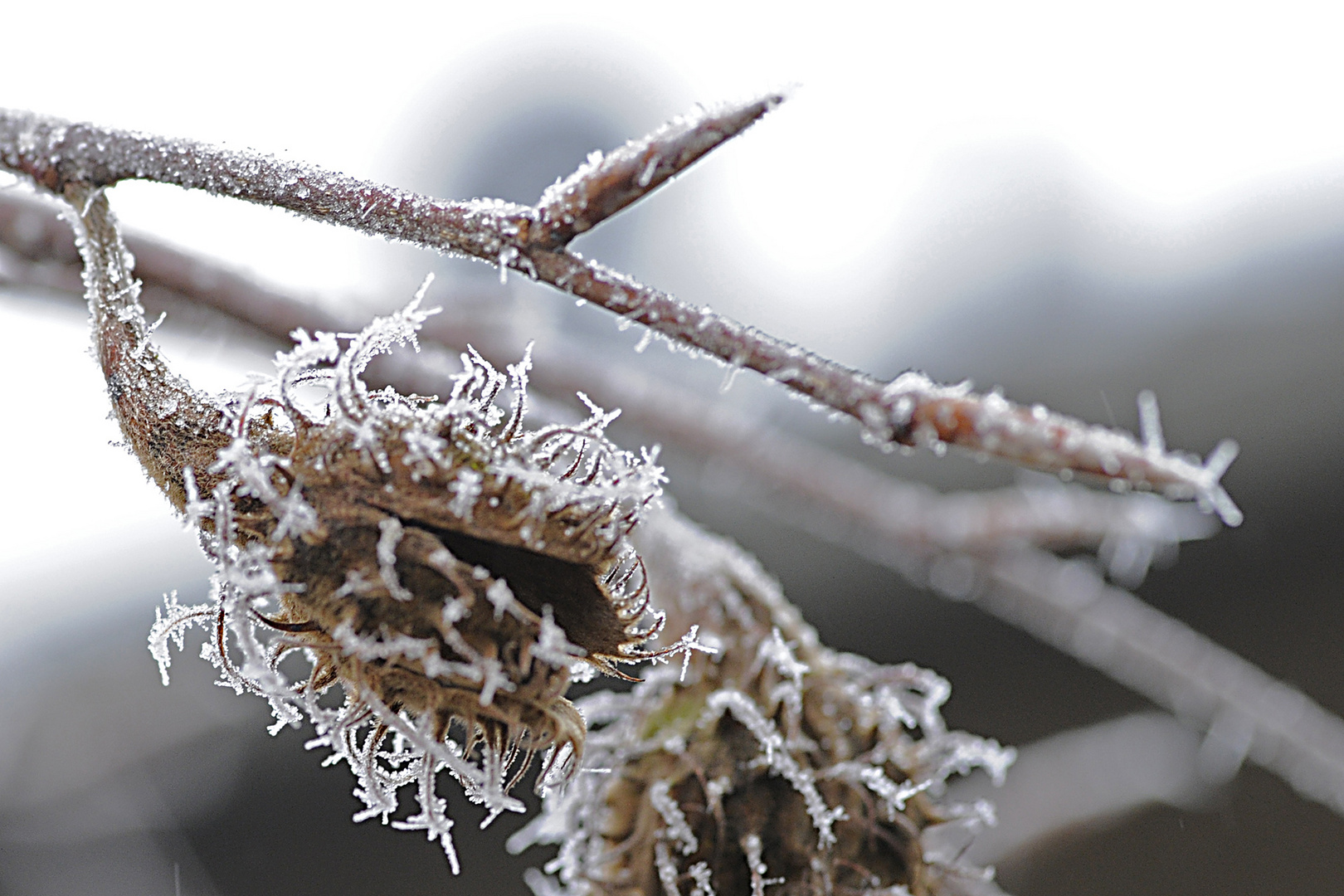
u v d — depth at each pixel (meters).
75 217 0.24
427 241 0.23
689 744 0.26
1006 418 0.22
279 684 0.23
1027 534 0.30
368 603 0.23
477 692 0.23
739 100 0.23
